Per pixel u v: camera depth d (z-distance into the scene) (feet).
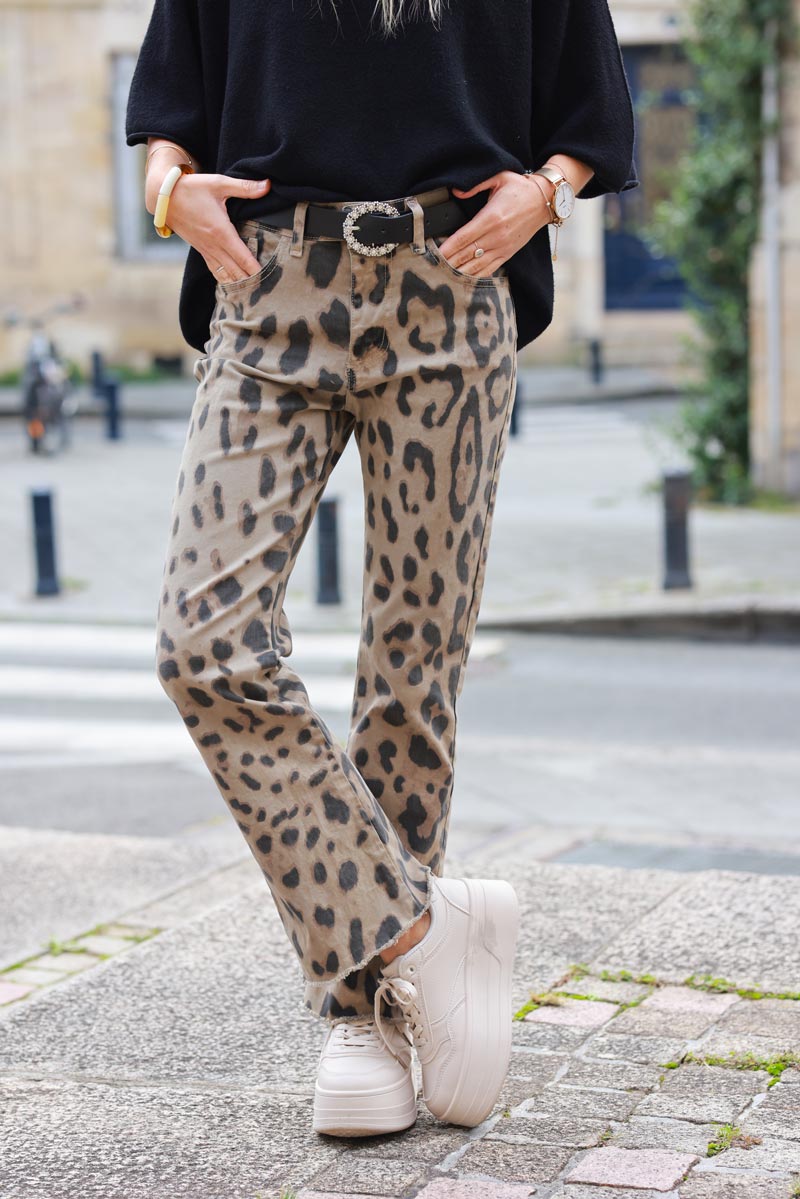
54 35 87.97
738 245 44.75
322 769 7.84
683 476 33.60
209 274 8.56
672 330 89.76
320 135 7.79
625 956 11.00
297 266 7.89
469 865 13.39
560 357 89.81
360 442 8.36
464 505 8.25
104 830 18.06
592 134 8.39
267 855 7.86
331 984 8.07
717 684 27.40
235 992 10.74
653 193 88.48
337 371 7.95
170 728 24.30
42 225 89.25
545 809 18.81
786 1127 8.23
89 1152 8.32
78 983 11.00
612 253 89.86
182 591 7.69
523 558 38.45
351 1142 8.30
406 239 7.87
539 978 10.62
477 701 26.14
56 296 89.66
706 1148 8.02
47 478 54.85
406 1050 8.43
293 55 7.82
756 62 42.60
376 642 8.46
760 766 21.13
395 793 8.55
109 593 36.47
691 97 45.62
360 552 40.40
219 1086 9.21
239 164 8.02
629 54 87.04
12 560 40.29
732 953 10.98
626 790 19.79
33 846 15.69
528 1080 8.97
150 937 12.65
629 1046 9.43
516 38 8.14
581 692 26.78
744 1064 9.09
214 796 19.75
